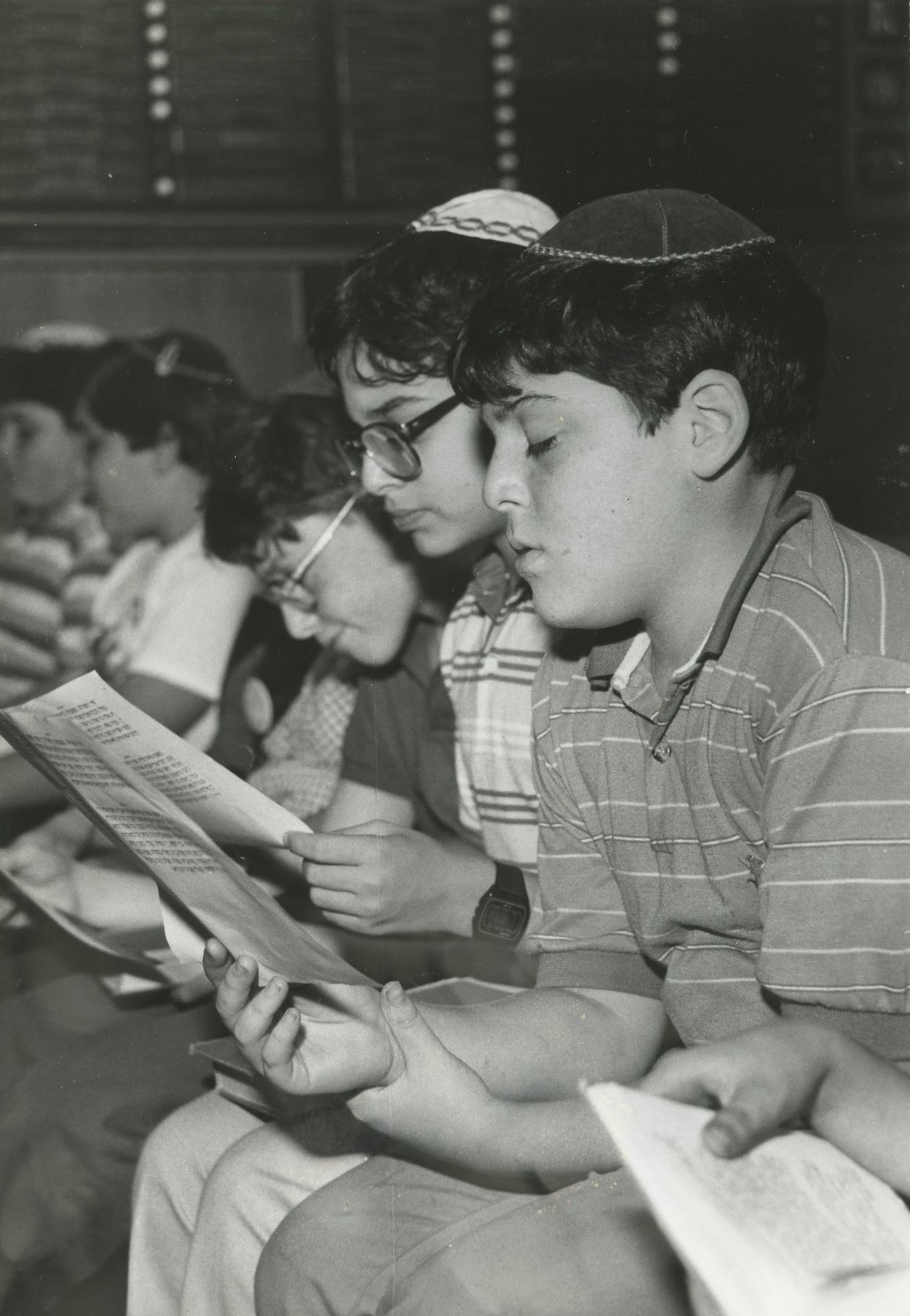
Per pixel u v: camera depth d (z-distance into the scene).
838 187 1.77
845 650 0.80
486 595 1.30
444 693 1.36
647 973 1.01
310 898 1.30
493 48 2.26
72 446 1.99
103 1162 1.19
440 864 1.26
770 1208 0.60
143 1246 1.08
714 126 1.83
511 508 0.89
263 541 1.51
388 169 2.41
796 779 0.80
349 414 1.44
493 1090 0.95
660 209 0.90
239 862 1.29
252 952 0.91
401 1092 0.89
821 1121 0.67
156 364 2.01
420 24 2.29
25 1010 1.37
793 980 0.79
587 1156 0.90
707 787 0.88
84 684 0.90
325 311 1.30
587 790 0.97
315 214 2.42
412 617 1.42
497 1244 0.81
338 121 2.39
